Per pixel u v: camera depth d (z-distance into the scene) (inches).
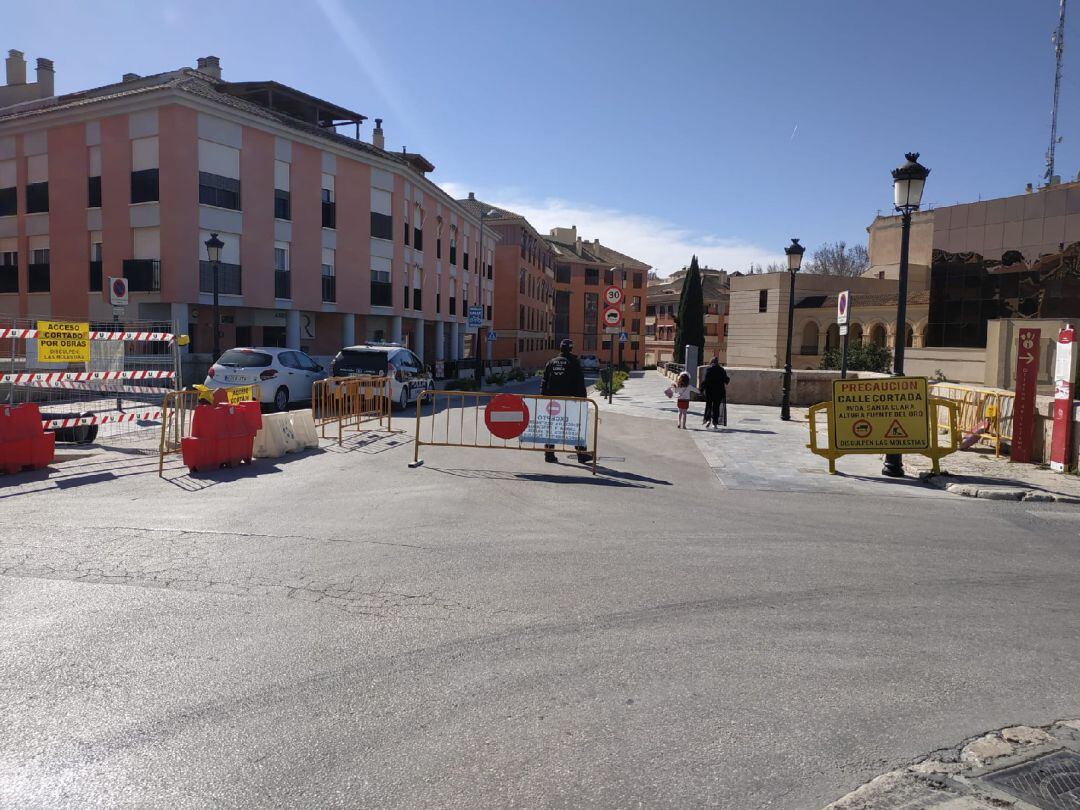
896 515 318.0
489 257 2085.4
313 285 1158.3
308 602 195.2
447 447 494.6
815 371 890.1
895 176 405.7
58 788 114.6
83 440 473.4
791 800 114.7
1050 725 139.2
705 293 3203.7
